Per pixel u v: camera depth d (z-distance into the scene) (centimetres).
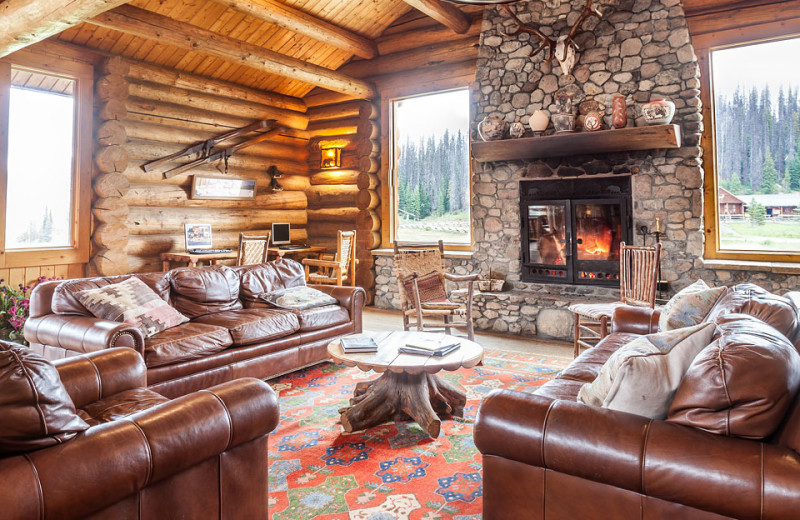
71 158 544
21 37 362
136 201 588
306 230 788
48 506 126
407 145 711
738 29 487
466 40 634
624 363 164
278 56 585
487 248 600
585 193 548
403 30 692
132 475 143
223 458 174
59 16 335
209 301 402
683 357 171
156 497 155
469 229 668
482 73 598
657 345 175
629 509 154
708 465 141
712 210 503
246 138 703
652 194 509
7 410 127
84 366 226
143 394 231
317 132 779
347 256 673
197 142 647
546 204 562
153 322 335
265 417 184
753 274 471
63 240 544
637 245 518
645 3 509
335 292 462
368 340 322
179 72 616
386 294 711
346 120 750
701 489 141
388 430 299
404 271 496
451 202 681
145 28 475
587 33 535
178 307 392
